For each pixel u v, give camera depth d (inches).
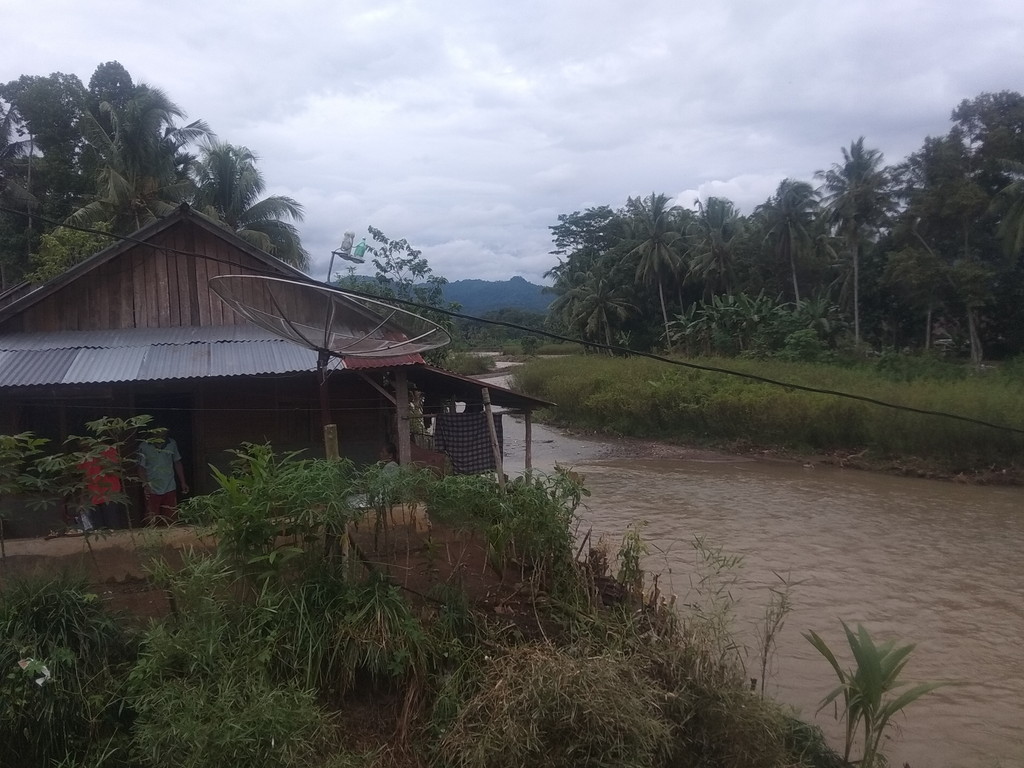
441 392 457.7
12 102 1229.7
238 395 432.5
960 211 1357.0
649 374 1203.9
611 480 765.9
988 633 365.1
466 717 196.1
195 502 233.6
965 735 274.4
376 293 842.2
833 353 1298.0
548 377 1385.3
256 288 445.4
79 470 256.4
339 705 209.6
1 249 1135.0
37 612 199.8
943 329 1674.5
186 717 178.4
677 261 1935.3
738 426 959.6
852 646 230.5
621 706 185.3
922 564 471.8
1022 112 1359.5
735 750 199.5
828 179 1542.8
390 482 241.4
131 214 970.1
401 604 219.6
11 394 384.8
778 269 1812.3
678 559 474.0
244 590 221.8
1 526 247.9
